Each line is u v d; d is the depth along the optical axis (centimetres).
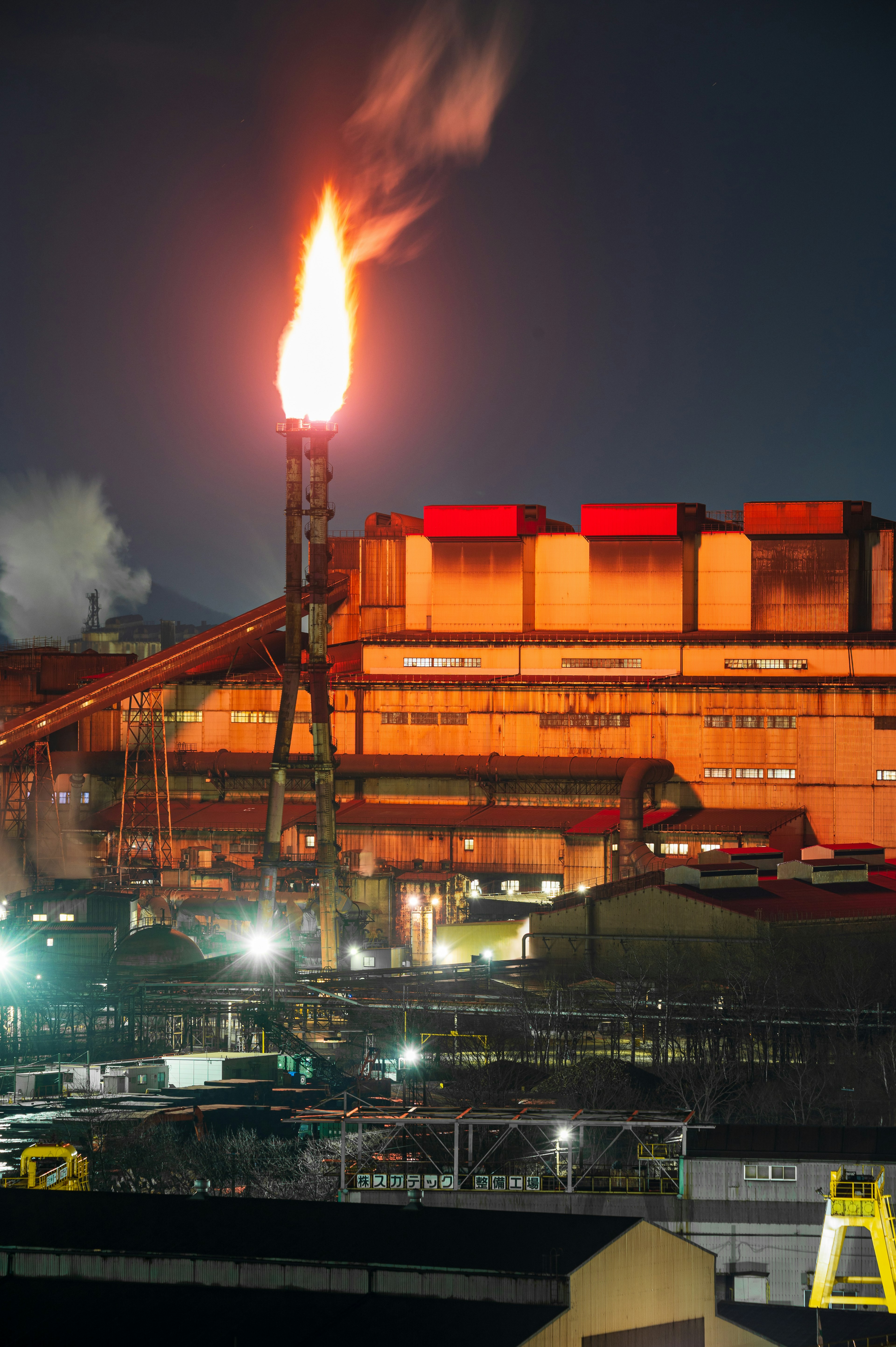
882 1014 9644
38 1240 4541
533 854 14688
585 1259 4331
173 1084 9594
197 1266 4397
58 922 12669
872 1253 5838
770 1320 5459
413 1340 4050
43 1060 9994
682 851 14400
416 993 10406
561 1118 6481
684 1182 6050
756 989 9950
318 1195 6644
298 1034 10594
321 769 13362
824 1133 6325
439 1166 6719
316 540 13638
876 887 12081
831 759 14450
